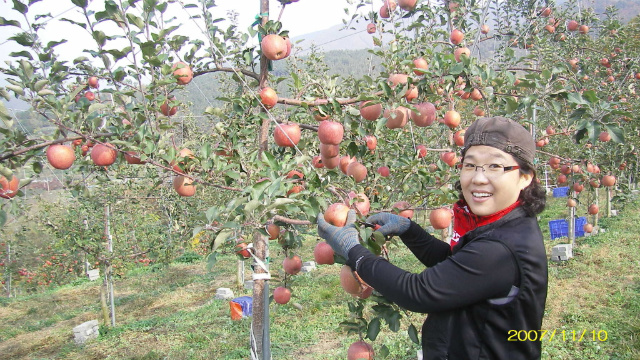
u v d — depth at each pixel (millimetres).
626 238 8680
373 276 1415
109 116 2486
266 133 2605
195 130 5641
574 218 8812
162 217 8992
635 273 6820
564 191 14422
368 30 3906
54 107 2094
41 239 12430
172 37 2361
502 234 1337
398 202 2291
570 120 2314
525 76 2383
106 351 6535
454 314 1361
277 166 2021
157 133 2287
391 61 2631
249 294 8805
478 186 1430
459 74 2352
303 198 1959
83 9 2064
